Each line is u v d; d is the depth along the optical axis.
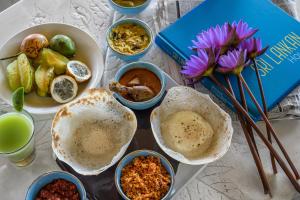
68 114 0.60
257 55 0.64
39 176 0.56
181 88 0.61
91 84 0.66
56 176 0.55
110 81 0.66
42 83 0.66
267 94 0.65
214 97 0.68
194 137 0.60
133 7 0.75
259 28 0.73
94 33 0.77
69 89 0.66
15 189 0.59
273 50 0.70
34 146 0.62
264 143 0.61
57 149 0.57
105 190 0.58
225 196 0.59
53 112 0.63
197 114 0.62
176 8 0.80
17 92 0.59
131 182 0.55
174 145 0.60
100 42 0.76
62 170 0.60
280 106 0.65
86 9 0.80
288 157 0.59
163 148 0.57
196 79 0.63
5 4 1.23
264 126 0.65
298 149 0.63
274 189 0.60
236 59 0.59
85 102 0.61
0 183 0.60
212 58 0.59
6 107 0.67
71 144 0.61
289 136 0.65
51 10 0.80
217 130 0.61
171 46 0.71
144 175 0.56
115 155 0.58
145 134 0.63
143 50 0.70
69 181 0.55
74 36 0.72
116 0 0.78
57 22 0.77
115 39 0.73
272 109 0.65
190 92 0.61
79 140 0.61
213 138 0.60
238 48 0.63
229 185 0.60
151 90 0.65
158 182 0.55
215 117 0.61
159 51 0.74
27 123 0.61
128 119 0.61
